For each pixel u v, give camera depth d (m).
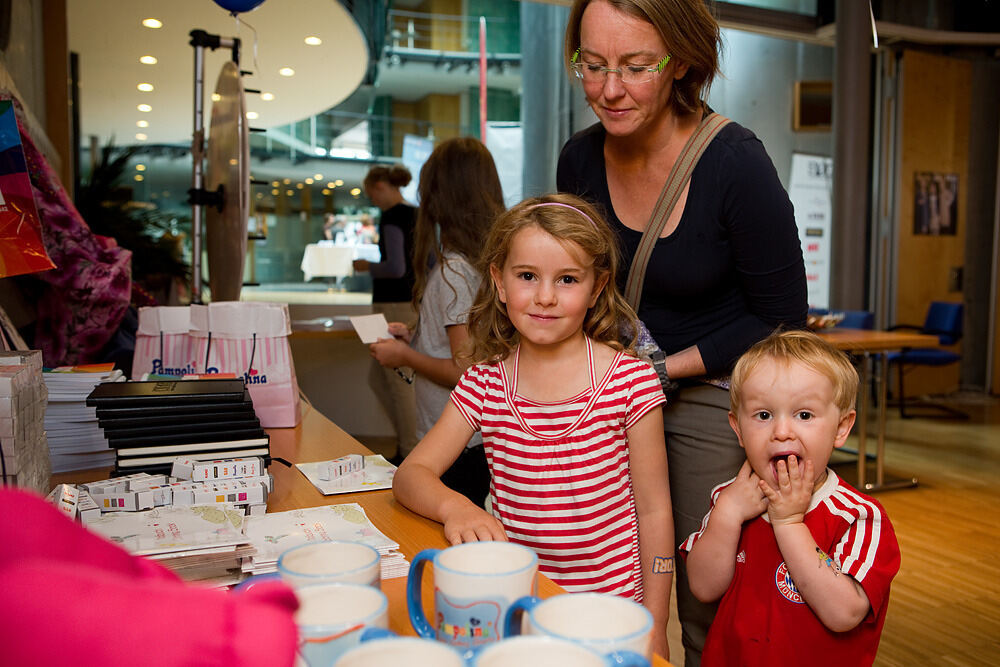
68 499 0.89
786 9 6.49
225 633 0.31
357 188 6.78
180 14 4.80
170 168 6.56
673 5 1.10
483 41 7.00
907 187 6.88
